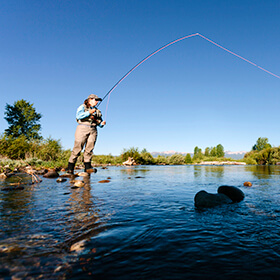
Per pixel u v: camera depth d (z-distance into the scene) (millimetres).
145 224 2213
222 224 2256
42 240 1746
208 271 1309
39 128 26859
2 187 4547
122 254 1520
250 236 1916
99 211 2699
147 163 30672
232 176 8516
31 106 26422
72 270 1292
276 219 2463
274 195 4074
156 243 1727
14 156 13258
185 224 2240
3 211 2645
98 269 1309
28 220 2285
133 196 3771
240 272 1302
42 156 13828
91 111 7047
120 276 1234
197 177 8008
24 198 3443
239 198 3586
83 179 6387
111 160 25484
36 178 6047
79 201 3260
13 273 1238
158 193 4160
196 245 1700
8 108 25375
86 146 8375
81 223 2205
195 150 80875
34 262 1378
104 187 4797
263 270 1330
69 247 1618
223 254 1548
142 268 1331
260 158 35344
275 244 1744
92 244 1680
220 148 73938
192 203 3293
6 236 1823
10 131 24875
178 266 1363
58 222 2229
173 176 8398
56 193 3920
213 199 3297
